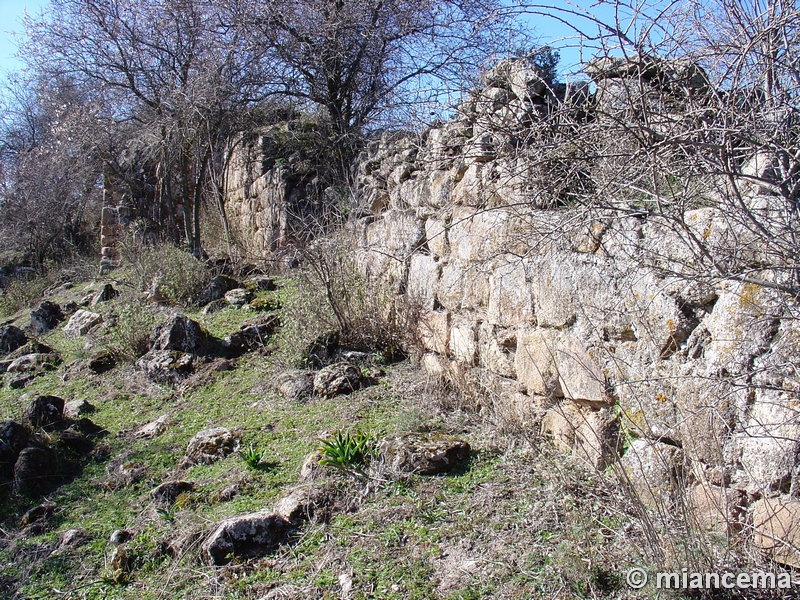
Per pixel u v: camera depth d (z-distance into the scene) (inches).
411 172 238.7
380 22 373.4
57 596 137.9
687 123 109.9
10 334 316.5
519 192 159.3
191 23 396.8
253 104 413.7
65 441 203.3
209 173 501.4
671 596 102.7
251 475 167.6
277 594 123.5
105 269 493.0
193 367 251.1
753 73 109.5
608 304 135.3
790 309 98.3
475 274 186.7
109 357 274.7
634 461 127.6
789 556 99.0
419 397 198.4
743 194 114.5
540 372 151.3
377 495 148.4
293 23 377.1
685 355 118.6
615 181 111.2
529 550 123.3
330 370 216.2
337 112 386.6
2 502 178.5
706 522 110.2
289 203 370.0
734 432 109.0
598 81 135.0
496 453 159.8
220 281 333.7
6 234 577.6
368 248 251.3
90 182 552.1
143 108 436.5
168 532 149.3
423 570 123.5
